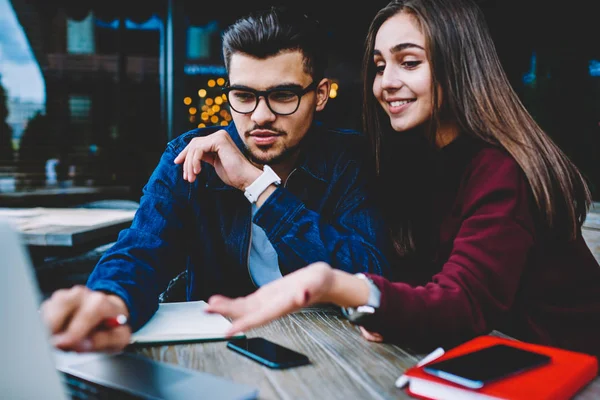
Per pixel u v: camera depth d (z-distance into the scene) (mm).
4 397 522
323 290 750
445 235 1173
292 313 1118
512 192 1018
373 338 923
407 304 820
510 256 951
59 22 5820
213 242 1397
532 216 1051
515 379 679
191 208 1370
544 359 736
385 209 1395
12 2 5754
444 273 927
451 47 1147
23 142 5777
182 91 4793
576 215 1166
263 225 1180
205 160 1254
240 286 1432
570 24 3453
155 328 938
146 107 5922
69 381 710
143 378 707
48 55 5859
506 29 3633
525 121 1166
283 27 1154
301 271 763
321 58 1259
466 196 1099
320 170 1435
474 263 922
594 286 1159
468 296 878
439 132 1250
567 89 3490
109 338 740
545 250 1116
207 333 912
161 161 1393
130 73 5906
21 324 534
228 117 6051
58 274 2973
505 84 1189
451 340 861
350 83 5656
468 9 1177
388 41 1197
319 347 889
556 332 1126
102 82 5883
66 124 5863
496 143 1119
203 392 658
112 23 5867
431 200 1268
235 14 5551
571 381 682
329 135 1492
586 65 3434
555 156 1136
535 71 3590
